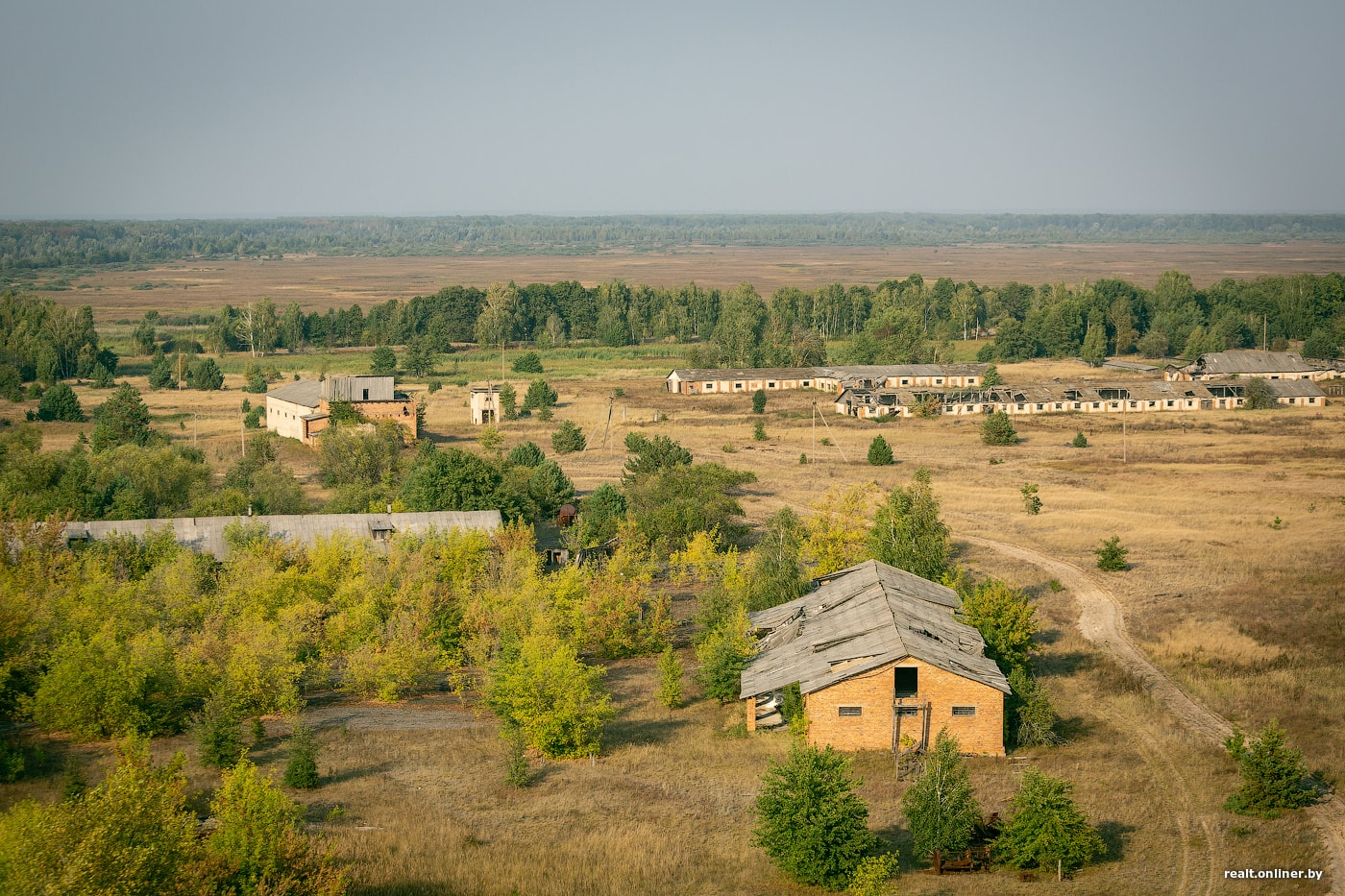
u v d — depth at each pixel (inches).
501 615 2992.1
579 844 1985.7
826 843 1849.2
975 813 1987.0
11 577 2955.2
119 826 1486.2
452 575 3405.5
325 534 3715.6
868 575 3061.0
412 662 2842.0
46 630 2748.5
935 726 2393.0
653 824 2084.2
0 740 2377.0
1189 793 2185.0
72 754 2388.0
